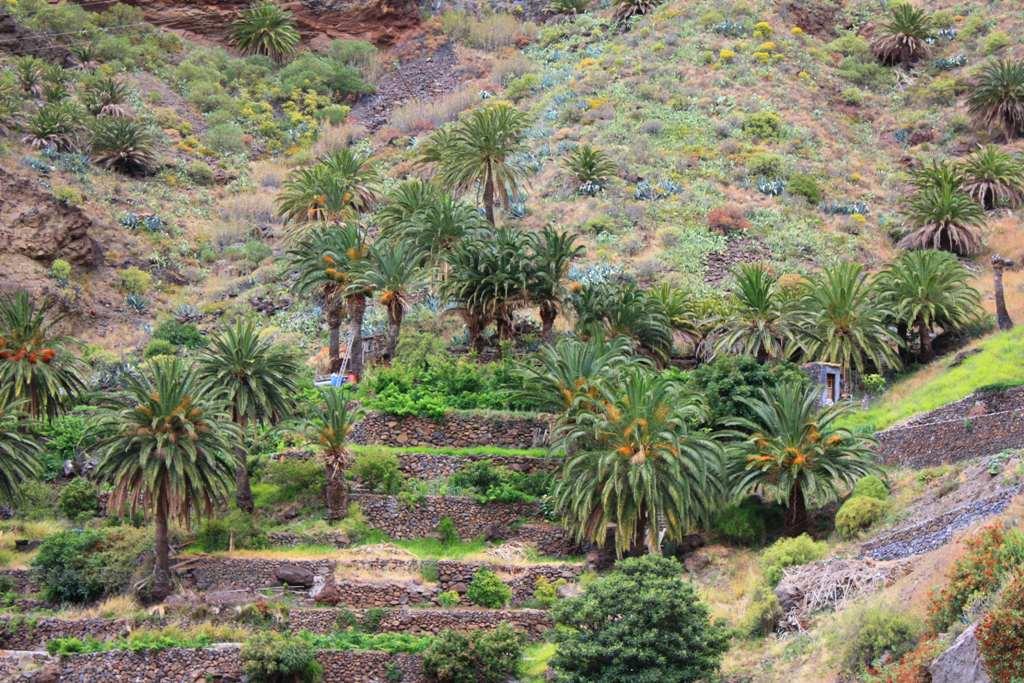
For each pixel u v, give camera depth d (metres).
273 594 55.31
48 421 65.94
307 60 137.50
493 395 68.06
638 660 44.66
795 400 57.91
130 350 83.38
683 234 96.19
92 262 91.81
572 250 74.25
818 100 121.00
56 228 90.25
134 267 94.38
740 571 54.78
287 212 98.81
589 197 101.44
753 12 134.38
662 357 73.19
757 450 57.59
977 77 120.25
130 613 53.19
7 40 123.31
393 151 119.94
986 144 111.88
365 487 62.03
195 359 61.28
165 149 115.81
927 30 129.88
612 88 122.12
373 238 94.88
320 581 55.72
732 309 76.62
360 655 50.81
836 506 57.69
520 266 71.94
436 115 126.94
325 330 84.00
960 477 54.00
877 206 103.69
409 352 72.75
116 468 54.75
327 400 61.66
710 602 52.16
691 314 77.00
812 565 50.50
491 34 144.62
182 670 49.84
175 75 130.38
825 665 43.59
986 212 96.31
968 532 45.06
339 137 124.19
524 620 53.84
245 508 60.62
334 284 75.69
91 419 65.38
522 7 152.62
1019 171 98.25
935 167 99.25
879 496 55.59
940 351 74.12
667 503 55.19
